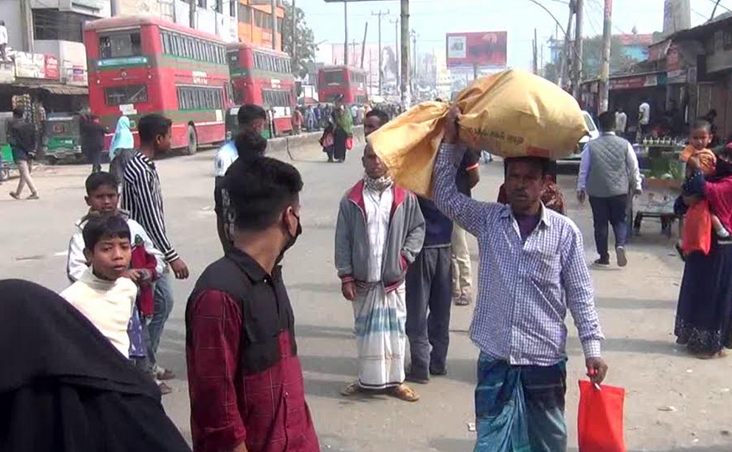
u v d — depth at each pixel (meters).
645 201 11.78
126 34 27.94
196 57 32.16
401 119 3.70
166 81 28.58
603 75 25.48
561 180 20.34
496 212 3.64
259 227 2.59
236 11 60.56
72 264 4.71
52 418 1.73
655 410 5.50
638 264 10.12
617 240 9.70
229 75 36.72
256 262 2.57
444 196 3.72
